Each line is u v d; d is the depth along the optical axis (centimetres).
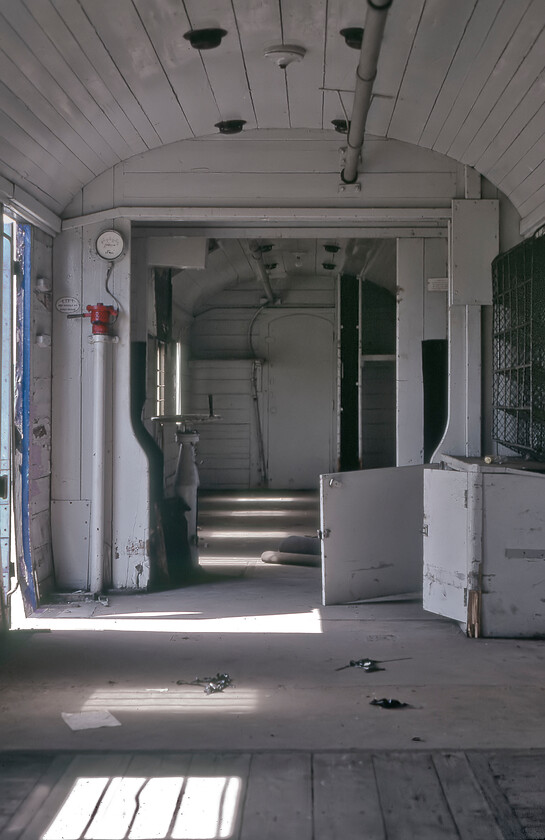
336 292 1412
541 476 540
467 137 629
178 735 362
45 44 458
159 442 903
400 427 739
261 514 1206
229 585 727
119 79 537
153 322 852
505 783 316
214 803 300
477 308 698
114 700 412
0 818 290
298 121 668
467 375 701
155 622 586
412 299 737
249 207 694
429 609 584
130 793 308
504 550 543
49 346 691
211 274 1281
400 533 669
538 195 625
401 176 693
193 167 694
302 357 1514
